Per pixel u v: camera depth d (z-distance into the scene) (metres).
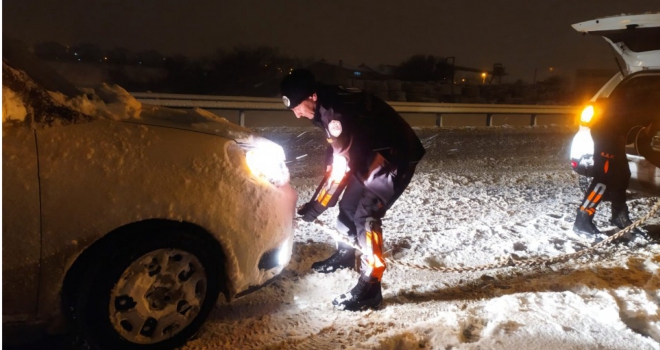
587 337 3.06
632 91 5.17
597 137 4.93
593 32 5.29
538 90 27.16
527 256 4.55
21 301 2.50
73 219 2.51
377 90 20.70
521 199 6.49
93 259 2.58
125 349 2.69
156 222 2.71
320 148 9.83
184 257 2.79
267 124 14.49
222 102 12.34
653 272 4.18
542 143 12.16
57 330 2.67
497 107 16.31
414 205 6.01
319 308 3.46
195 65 24.17
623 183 4.96
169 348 2.84
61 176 2.51
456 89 24.28
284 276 3.93
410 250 4.59
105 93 3.38
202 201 2.78
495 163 9.10
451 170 8.22
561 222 5.52
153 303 2.76
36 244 2.46
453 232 5.08
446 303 3.60
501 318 3.26
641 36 5.01
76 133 2.59
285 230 3.19
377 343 2.95
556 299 3.55
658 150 4.99
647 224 5.47
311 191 6.66
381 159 3.22
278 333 3.14
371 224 3.38
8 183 2.41
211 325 3.18
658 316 3.32
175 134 2.85
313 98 3.23
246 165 3.02
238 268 2.94
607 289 3.78
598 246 4.38
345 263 4.07
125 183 2.62
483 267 3.92
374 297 3.46
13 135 2.46
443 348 2.94
